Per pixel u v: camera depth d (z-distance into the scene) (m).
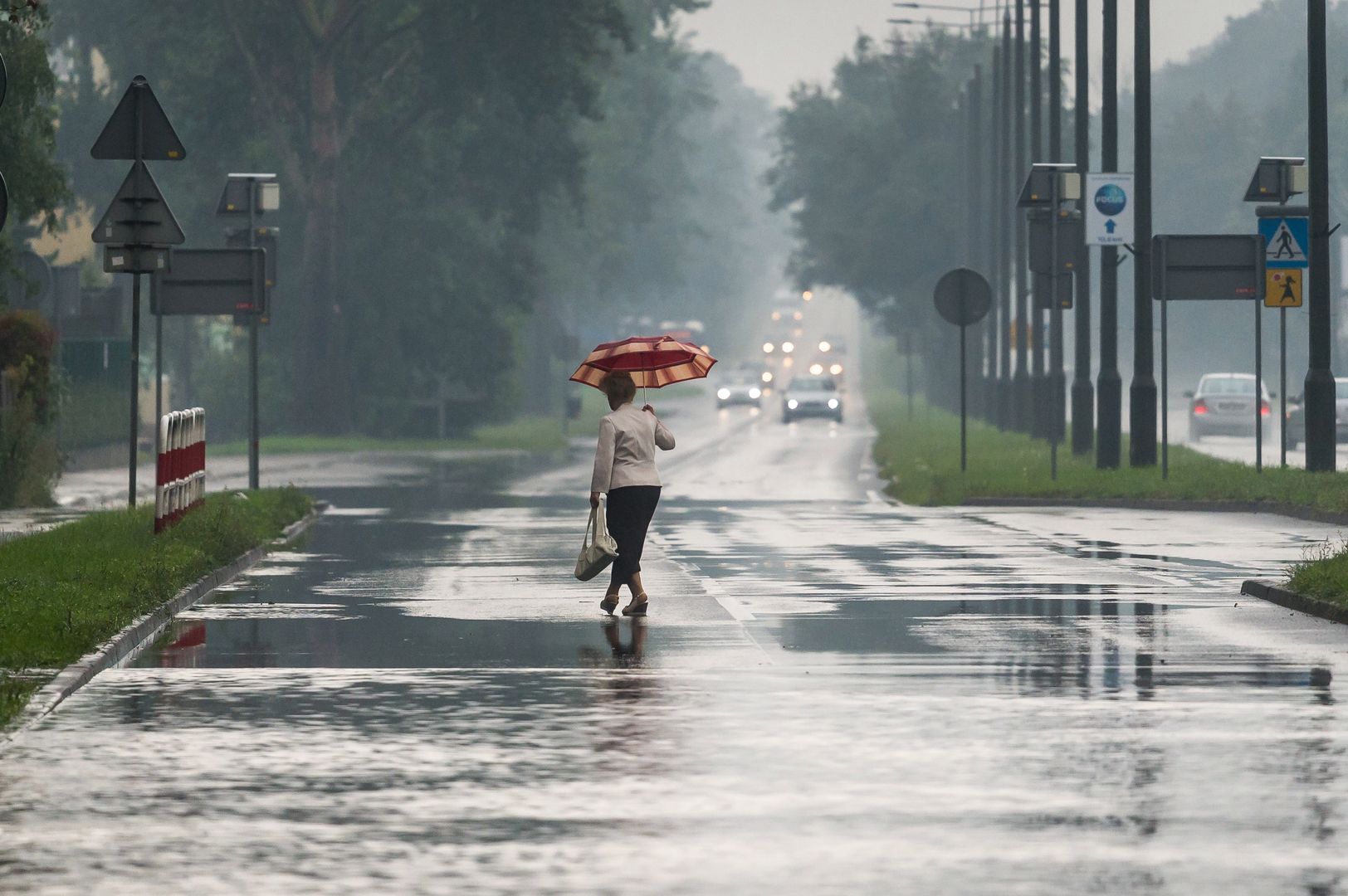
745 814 28.86
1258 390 112.56
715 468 153.75
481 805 29.53
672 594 60.00
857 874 25.27
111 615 48.84
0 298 108.88
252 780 31.44
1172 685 41.12
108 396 155.00
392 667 44.34
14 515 95.69
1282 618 53.12
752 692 40.47
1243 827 27.91
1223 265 107.44
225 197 106.88
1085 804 29.47
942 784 30.95
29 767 32.47
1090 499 105.88
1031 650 46.84
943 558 72.88
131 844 27.06
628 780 31.33
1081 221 126.31
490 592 61.34
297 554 75.75
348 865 25.81
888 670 43.59
